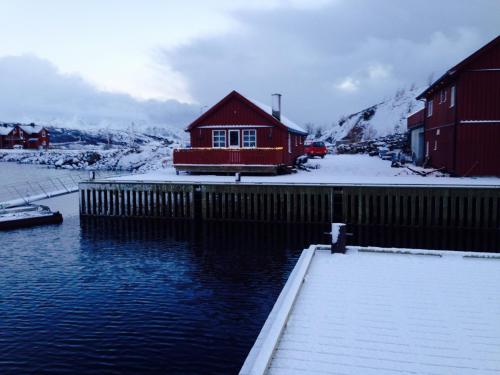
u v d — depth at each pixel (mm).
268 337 5508
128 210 23000
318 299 6918
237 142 27875
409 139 43562
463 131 23859
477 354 5281
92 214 23641
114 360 8992
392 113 102562
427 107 31516
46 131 106188
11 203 25875
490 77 23391
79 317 11055
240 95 27391
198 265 15273
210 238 19047
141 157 66438
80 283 13555
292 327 5977
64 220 23328
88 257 16438
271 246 17594
